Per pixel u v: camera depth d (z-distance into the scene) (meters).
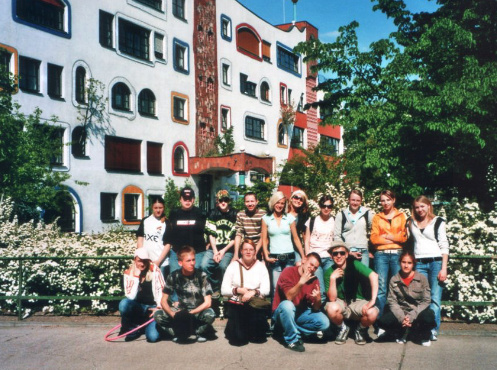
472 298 7.00
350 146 16.75
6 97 14.02
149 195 24.20
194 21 28.02
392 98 13.12
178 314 6.08
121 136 22.69
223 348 5.94
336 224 6.89
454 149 11.88
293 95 38.41
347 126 14.94
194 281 6.26
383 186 13.18
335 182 13.79
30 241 9.24
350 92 16.02
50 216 18.42
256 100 33.78
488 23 11.58
